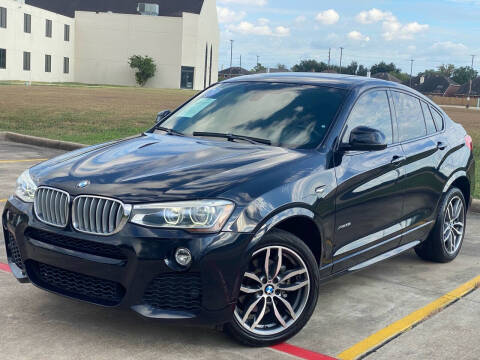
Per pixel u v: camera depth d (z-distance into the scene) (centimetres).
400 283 527
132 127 1762
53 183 380
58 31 8169
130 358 355
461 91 12788
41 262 379
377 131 425
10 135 1474
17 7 7012
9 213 407
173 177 371
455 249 604
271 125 455
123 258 347
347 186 423
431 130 566
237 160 397
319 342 394
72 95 3750
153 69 8581
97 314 419
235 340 380
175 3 9412
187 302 352
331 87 484
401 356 379
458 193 592
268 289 378
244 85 518
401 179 489
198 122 488
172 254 344
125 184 365
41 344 370
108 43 8712
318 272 398
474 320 446
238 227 351
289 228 409
